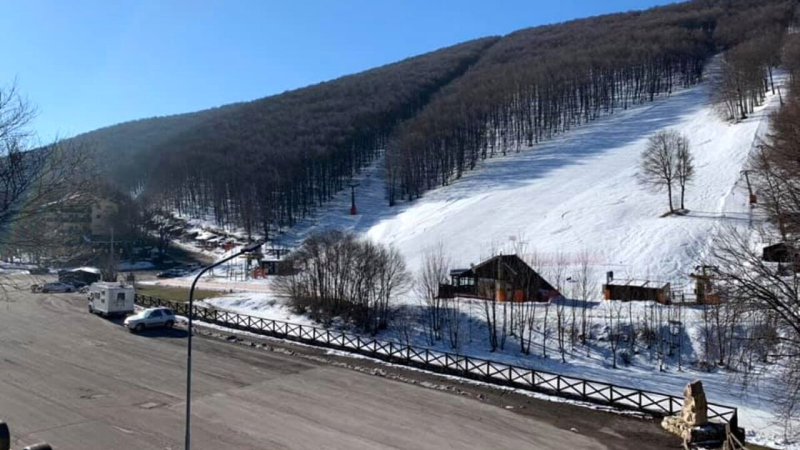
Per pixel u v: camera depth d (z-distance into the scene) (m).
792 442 24.55
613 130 146.75
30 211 17.59
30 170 17.66
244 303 57.75
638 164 105.69
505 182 118.94
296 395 29.44
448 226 91.25
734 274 22.88
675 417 25.58
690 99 161.88
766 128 99.44
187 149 188.88
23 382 30.02
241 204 141.88
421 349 42.03
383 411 27.36
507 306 49.34
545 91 178.25
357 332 47.53
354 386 31.39
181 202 159.38
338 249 51.56
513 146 155.88
